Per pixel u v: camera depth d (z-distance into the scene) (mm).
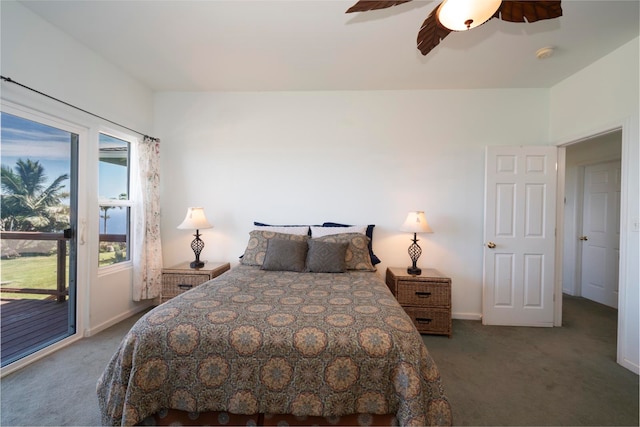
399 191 3031
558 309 2809
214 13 1898
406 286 2592
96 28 2092
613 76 2232
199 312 1438
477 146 2969
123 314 2807
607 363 2072
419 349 1275
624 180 2086
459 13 1267
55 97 2102
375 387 1226
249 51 2354
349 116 3070
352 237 2643
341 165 3080
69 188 2305
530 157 2811
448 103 2992
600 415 1536
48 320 2221
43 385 1731
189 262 3111
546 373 1938
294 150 3115
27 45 1909
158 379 1259
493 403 1631
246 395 1230
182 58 2480
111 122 2600
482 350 2271
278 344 1247
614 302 3365
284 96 3115
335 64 2537
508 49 2256
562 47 2211
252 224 3150
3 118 1848
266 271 2400
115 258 2801
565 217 3990
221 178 3174
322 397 1214
